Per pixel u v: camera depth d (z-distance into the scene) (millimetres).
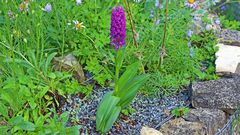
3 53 1040
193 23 1229
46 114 959
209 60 1212
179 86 1112
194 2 1234
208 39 1260
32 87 990
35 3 1092
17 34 1037
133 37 1102
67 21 1130
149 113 1034
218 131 1025
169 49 1142
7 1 1086
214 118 1021
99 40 1120
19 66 1019
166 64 1133
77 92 1048
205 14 1302
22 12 1087
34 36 1091
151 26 1162
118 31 900
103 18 1167
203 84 1087
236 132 1084
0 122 952
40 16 1075
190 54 1142
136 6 1230
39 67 1028
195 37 1227
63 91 1034
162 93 1087
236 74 1148
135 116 1021
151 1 1226
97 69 1088
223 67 1167
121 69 1106
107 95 963
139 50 1109
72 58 1104
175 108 1050
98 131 964
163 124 999
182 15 1212
